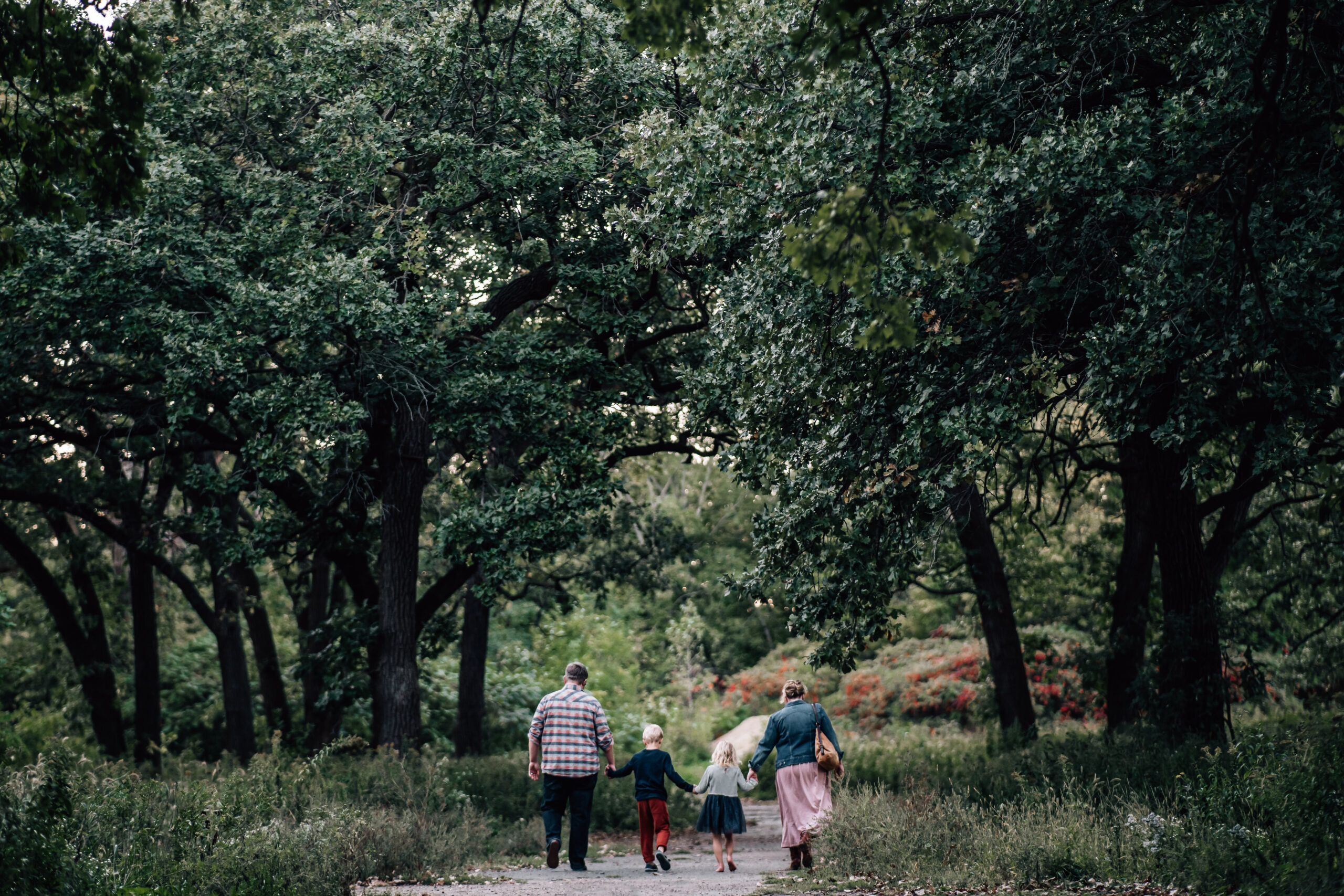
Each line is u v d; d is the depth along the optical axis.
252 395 13.91
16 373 14.62
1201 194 8.02
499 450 16.70
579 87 14.94
